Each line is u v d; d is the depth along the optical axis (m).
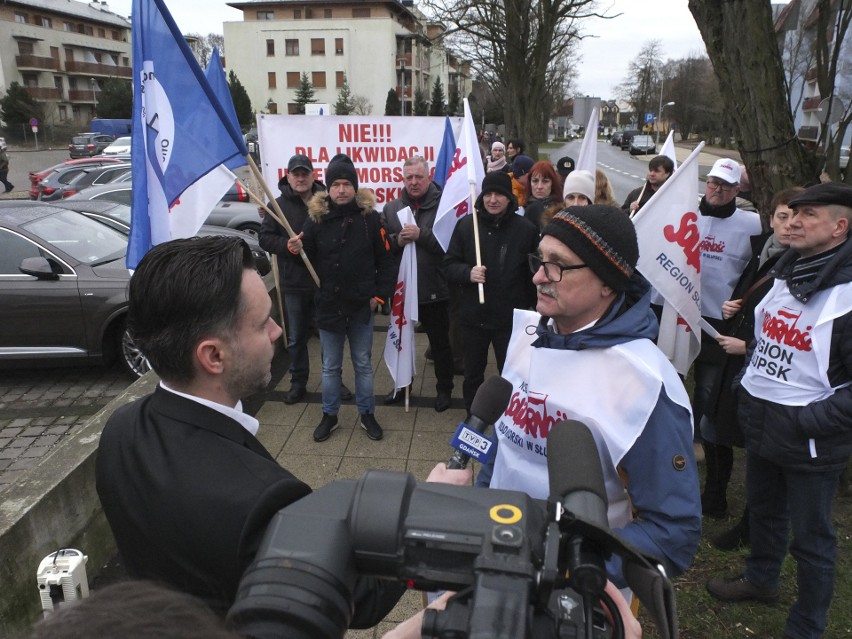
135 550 1.07
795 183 3.16
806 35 3.92
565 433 1.01
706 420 3.04
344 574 0.72
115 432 1.16
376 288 3.91
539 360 1.50
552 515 0.75
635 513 1.37
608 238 1.37
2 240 5.18
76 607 0.53
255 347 1.15
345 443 3.99
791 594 2.67
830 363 2.06
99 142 35.06
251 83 62.34
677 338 3.20
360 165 5.57
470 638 0.60
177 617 0.53
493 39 17.61
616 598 0.96
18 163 35.78
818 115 3.41
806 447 2.13
